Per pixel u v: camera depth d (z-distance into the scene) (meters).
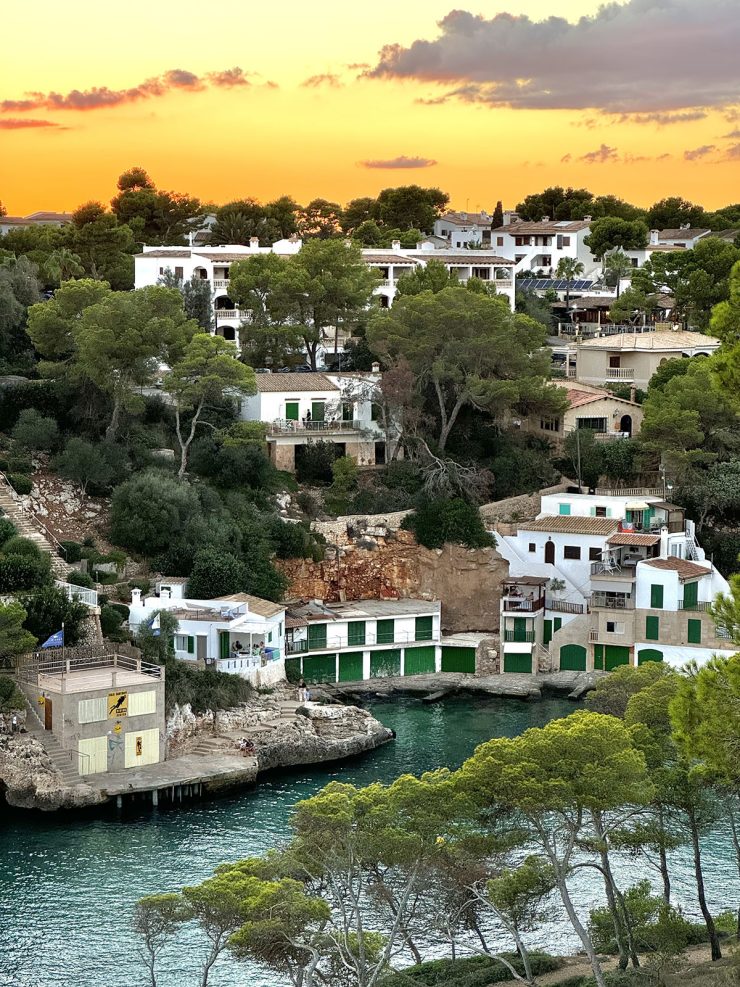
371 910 80.00
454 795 70.31
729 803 79.69
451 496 151.00
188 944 83.75
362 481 154.00
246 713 118.94
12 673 111.62
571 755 69.25
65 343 147.88
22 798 103.81
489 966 77.69
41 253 193.50
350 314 169.38
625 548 142.75
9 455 141.75
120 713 109.12
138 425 146.88
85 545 134.50
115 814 103.94
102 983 79.25
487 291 176.00
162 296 147.88
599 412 166.25
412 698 133.38
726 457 158.75
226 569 131.38
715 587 139.38
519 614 139.38
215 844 98.12
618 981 73.31
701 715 65.19
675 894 88.88
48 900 89.06
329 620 135.00
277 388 154.62
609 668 138.88
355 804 72.06
